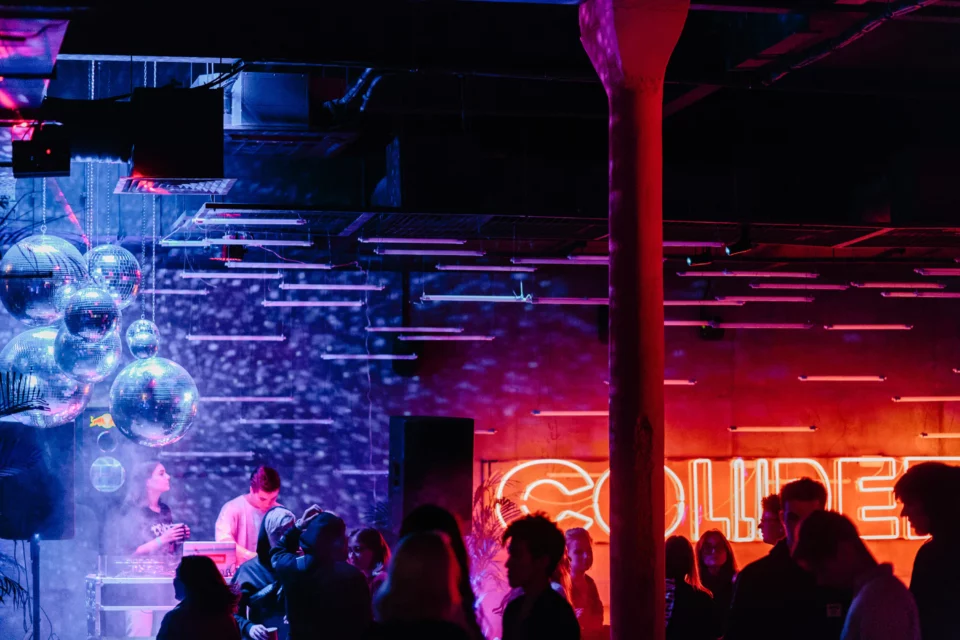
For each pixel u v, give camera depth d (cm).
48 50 555
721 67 682
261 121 755
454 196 734
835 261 984
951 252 1009
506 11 677
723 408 1051
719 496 1043
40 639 881
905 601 360
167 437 711
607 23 542
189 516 930
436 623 321
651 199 546
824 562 374
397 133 770
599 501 1016
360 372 978
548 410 1009
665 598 535
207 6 643
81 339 645
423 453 716
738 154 918
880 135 915
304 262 960
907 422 1080
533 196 833
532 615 364
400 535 409
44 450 737
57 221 885
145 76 872
